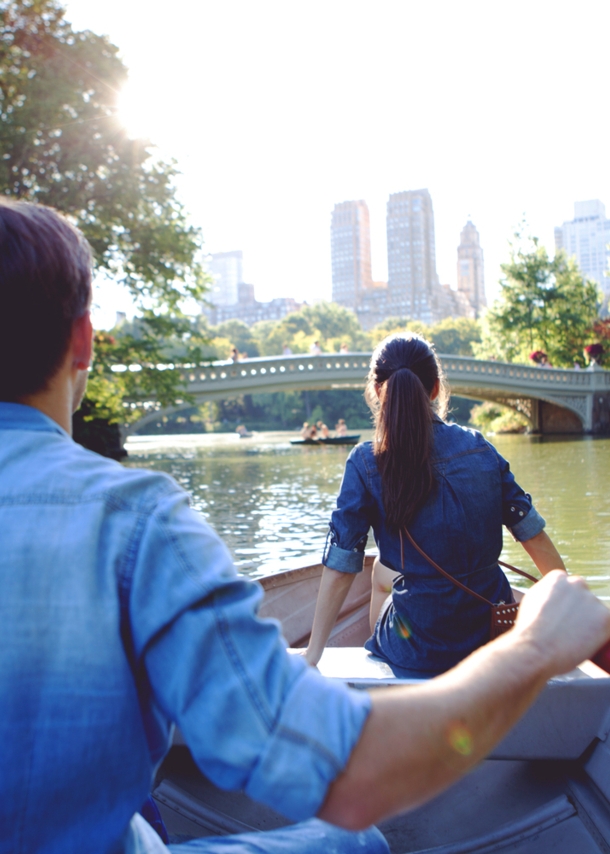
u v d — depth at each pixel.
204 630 0.61
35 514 0.66
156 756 0.70
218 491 15.07
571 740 1.68
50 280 0.75
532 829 1.65
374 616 2.44
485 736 0.65
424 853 1.65
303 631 3.47
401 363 1.92
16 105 13.69
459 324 96.50
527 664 0.69
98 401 17.16
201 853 0.83
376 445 1.85
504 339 46.72
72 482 0.68
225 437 55.12
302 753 0.59
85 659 0.62
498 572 1.92
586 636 0.73
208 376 28.75
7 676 0.61
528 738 1.68
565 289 45.25
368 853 0.93
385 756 0.61
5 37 13.95
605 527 9.14
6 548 0.64
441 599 1.82
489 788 1.83
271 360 29.44
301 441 36.62
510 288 45.66
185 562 0.64
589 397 37.22
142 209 16.34
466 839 1.69
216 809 1.82
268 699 0.60
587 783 1.69
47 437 0.73
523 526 1.93
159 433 82.06
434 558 1.81
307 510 11.91
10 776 0.61
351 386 30.89
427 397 1.83
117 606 0.63
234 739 0.60
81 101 14.07
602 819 1.60
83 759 0.61
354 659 1.96
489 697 0.66
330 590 1.87
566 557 7.55
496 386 34.28
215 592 0.63
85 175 14.99
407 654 1.86
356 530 1.86
